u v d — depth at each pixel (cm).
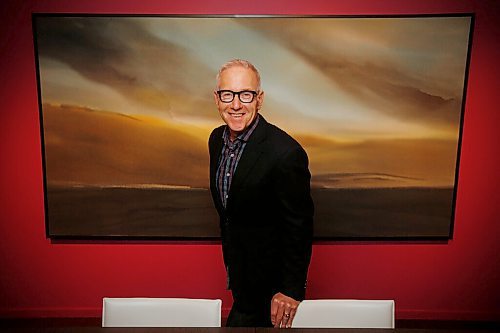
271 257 202
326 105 233
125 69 230
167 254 254
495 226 251
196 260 255
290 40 227
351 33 226
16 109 237
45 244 254
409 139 237
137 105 234
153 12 226
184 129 237
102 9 226
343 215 246
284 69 230
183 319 173
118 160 240
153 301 174
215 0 226
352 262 255
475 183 246
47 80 230
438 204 245
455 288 259
